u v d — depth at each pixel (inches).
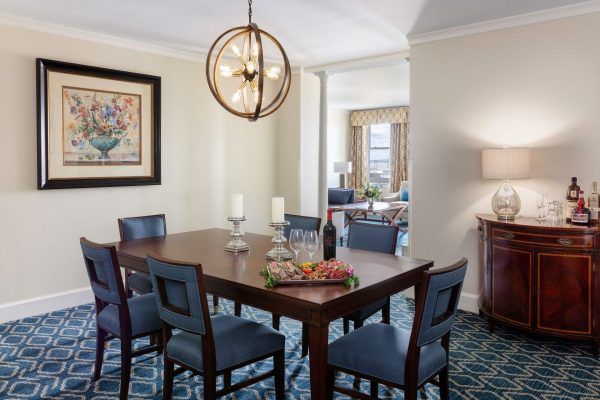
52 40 154.8
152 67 181.2
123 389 98.2
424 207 169.2
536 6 135.9
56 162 156.6
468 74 156.5
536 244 127.7
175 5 135.0
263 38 169.0
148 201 183.2
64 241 161.5
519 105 147.0
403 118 388.5
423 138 168.1
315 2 132.3
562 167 140.5
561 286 125.1
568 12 136.1
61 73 156.3
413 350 76.3
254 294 86.7
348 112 420.8
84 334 138.6
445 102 162.1
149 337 136.5
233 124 209.9
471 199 158.6
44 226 156.6
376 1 131.4
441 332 81.5
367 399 82.4
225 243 129.0
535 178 145.4
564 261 124.3
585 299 122.9
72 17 146.2
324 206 219.6
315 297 79.0
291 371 115.0
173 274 81.6
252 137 217.5
